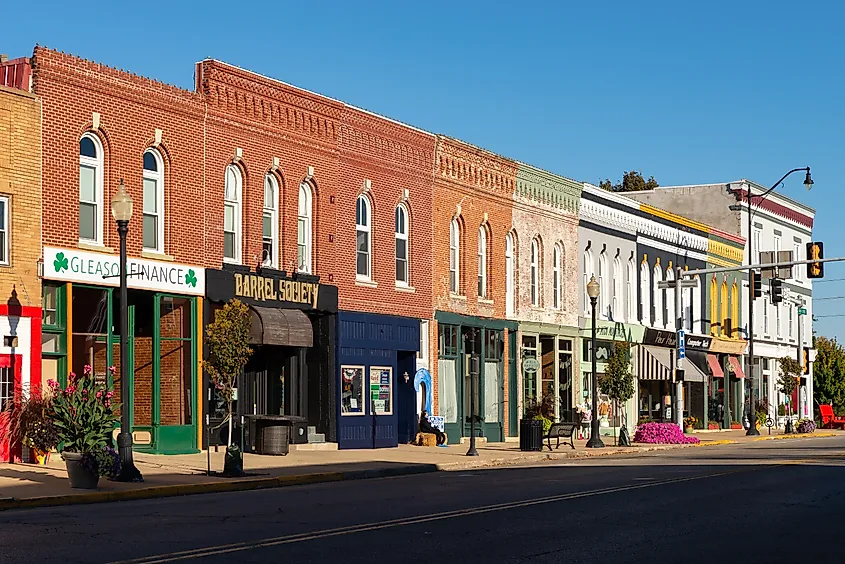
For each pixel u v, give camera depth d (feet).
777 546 47.29
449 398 126.31
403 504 61.72
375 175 115.44
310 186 107.55
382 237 116.37
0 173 78.23
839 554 45.27
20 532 48.37
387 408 115.75
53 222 81.82
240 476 77.66
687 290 183.93
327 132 108.78
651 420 156.87
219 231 96.43
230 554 42.19
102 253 85.25
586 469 92.32
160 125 90.68
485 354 132.57
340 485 77.56
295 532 48.91
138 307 90.27
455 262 129.49
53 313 82.48
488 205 133.18
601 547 46.14
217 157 96.27
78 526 50.67
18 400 77.82
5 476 71.92
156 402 89.56
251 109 99.76
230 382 80.89
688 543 47.80
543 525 52.65
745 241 207.92
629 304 165.27
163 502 63.82
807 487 73.46
